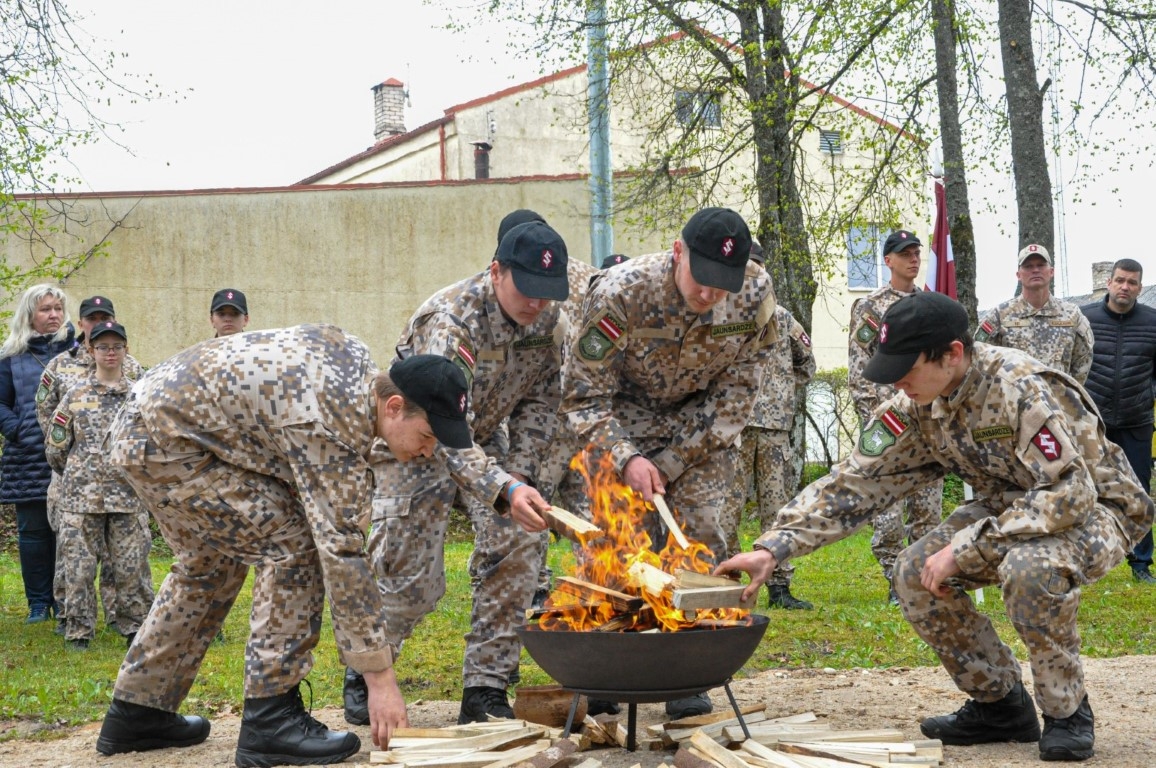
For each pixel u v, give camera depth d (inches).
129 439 141.9
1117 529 145.7
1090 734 145.6
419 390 139.0
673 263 168.1
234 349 142.9
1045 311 313.1
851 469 154.9
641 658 129.0
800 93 570.6
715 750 137.6
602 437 169.3
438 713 187.5
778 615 286.5
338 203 736.3
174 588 155.4
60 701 206.2
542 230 159.8
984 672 153.6
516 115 981.8
